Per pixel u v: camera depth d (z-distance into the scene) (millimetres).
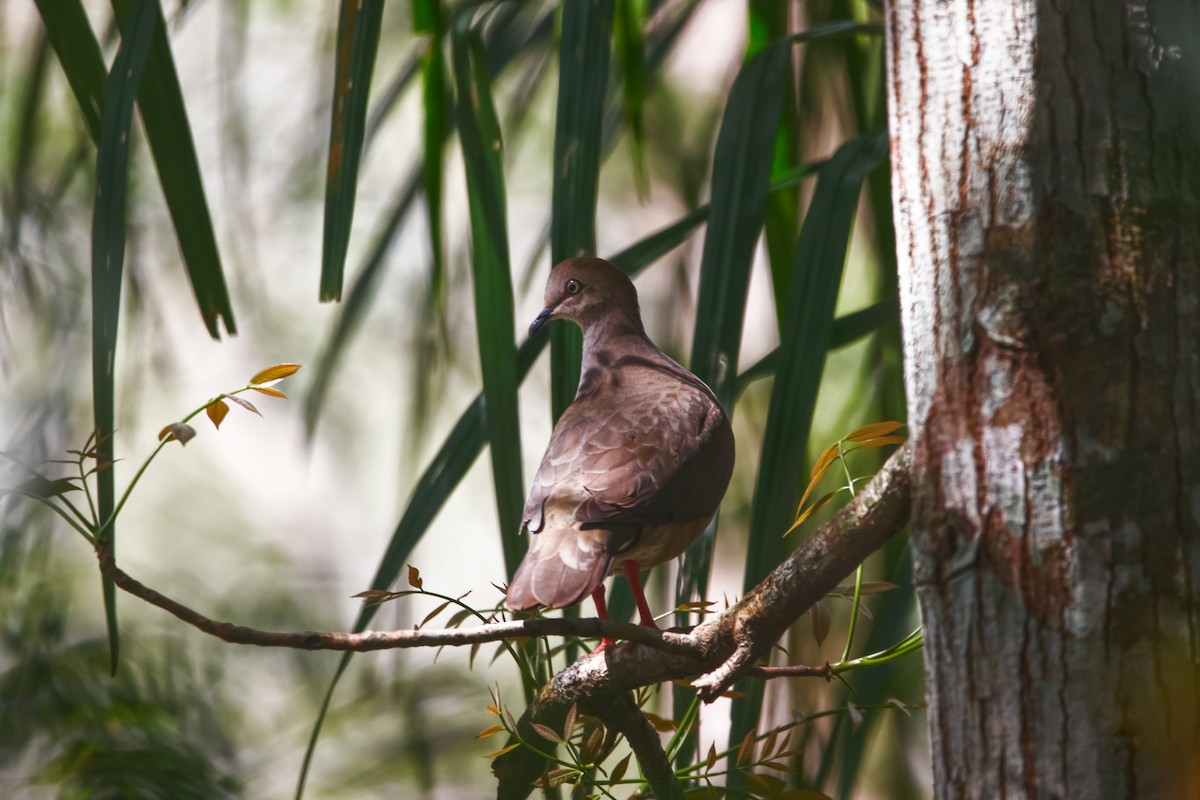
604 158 12773
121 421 16297
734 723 7387
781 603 6078
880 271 12156
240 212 14109
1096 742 4918
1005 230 5309
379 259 11562
